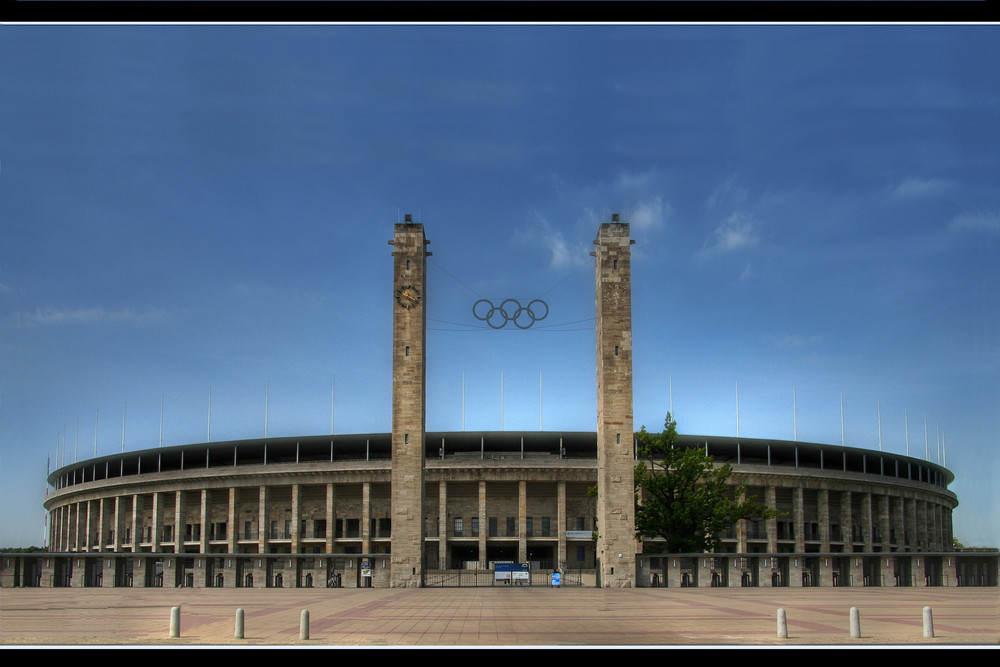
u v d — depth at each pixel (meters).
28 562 69.94
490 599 50.47
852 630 25.84
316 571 70.62
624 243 74.56
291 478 105.50
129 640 25.81
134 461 121.19
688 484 78.19
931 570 68.06
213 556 70.06
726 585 67.81
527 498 104.31
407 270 74.50
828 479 110.81
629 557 69.62
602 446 72.00
